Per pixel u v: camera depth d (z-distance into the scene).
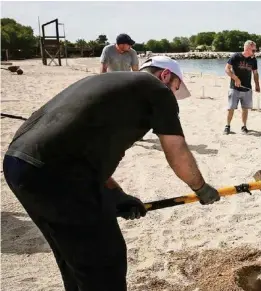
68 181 2.01
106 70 6.67
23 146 2.07
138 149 7.02
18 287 3.19
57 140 2.00
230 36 98.94
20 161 2.04
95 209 2.05
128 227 4.14
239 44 99.25
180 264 3.41
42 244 3.88
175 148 2.10
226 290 2.99
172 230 4.04
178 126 2.12
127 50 6.57
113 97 2.05
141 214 2.52
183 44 101.44
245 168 5.82
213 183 5.30
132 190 5.16
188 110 10.99
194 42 109.06
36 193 2.00
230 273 3.19
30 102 12.59
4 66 33.56
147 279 3.23
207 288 3.05
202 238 3.85
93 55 64.69
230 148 6.92
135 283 3.18
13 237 4.02
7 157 2.11
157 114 2.10
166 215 4.37
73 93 2.11
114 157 2.13
